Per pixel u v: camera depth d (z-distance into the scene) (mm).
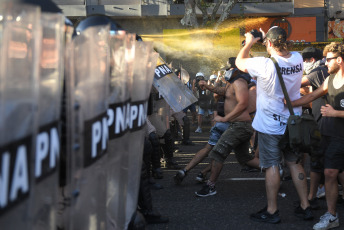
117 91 1690
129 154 2031
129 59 1829
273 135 3721
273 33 3738
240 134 4660
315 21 25844
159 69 4266
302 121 3600
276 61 3674
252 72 3754
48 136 1112
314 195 4207
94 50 1399
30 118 972
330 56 3504
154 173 5695
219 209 4250
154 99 5820
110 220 1730
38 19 961
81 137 1298
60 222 1445
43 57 1064
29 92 964
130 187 2080
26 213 985
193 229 3639
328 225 3543
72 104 1243
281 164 5180
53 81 1121
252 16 25656
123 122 1766
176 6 24938
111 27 1977
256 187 5176
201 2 19734
